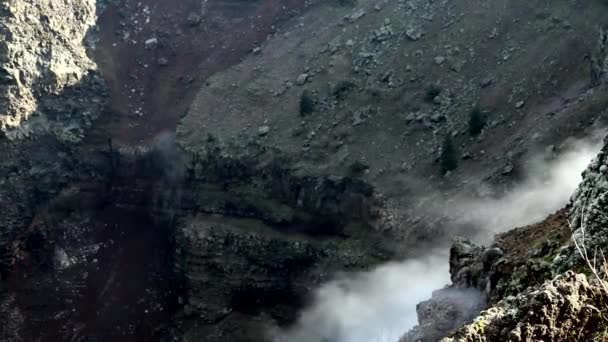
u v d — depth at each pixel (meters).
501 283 13.30
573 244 11.11
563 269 10.77
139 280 54.69
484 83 51.81
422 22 60.69
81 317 51.78
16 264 54.75
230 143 56.75
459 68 54.44
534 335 7.33
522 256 13.46
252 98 61.84
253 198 53.81
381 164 50.41
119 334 50.81
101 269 55.53
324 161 52.31
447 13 60.31
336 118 55.41
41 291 53.41
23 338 50.12
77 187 59.38
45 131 58.66
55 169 58.44
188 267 53.25
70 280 54.34
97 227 58.69
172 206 57.88
